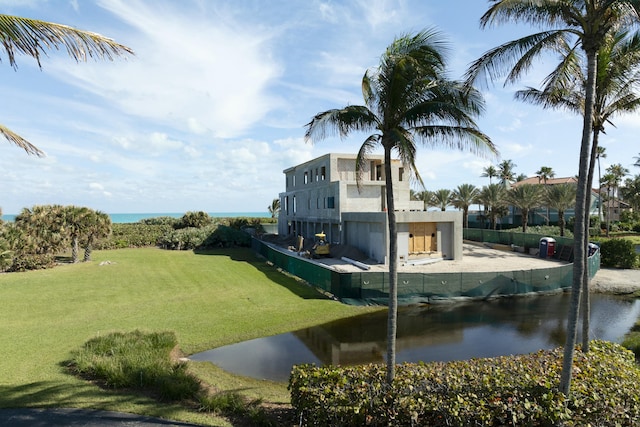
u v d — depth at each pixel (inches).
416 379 299.7
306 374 309.0
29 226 1063.0
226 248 1641.2
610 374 316.8
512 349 508.4
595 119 424.8
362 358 476.4
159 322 589.0
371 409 269.9
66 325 561.3
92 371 381.1
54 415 296.2
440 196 2315.5
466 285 768.3
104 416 296.8
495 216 2080.5
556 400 269.0
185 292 796.6
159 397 334.0
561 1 296.7
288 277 963.3
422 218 1081.4
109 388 349.4
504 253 1339.8
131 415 299.4
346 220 1256.2
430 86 331.0
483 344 527.5
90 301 708.0
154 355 419.5
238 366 445.1
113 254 1403.8
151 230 1819.6
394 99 327.3
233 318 620.7
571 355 282.2
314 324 611.5
